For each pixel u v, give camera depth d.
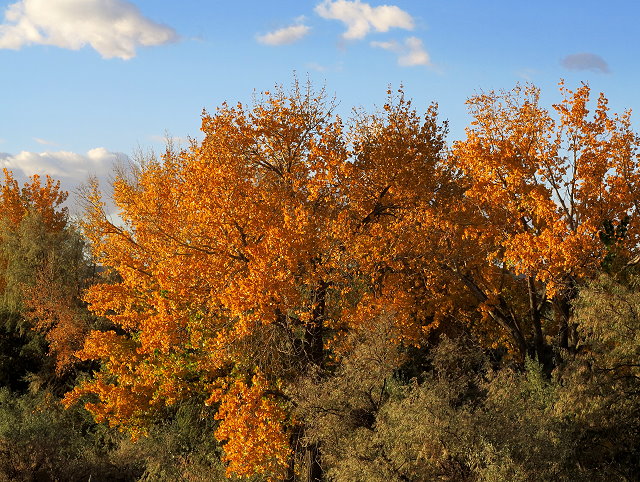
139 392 28.53
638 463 19.45
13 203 56.00
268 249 21.88
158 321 24.14
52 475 26.61
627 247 26.91
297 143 24.91
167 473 26.88
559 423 19.00
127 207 28.55
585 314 21.41
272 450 21.78
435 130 27.33
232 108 24.62
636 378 21.48
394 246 26.25
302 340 23.31
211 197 23.02
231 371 26.12
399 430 18.33
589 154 27.64
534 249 26.11
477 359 26.62
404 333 25.56
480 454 16.56
